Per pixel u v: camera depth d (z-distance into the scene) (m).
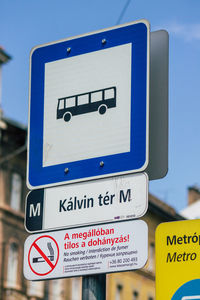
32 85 6.19
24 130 41.44
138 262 5.42
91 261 5.56
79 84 5.97
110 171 5.67
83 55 6.03
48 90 6.10
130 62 5.82
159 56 5.90
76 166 5.80
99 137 5.78
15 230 41.84
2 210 40.88
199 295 5.36
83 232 5.64
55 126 5.97
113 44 5.93
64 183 5.81
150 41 5.95
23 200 42.44
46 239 5.75
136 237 5.46
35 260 5.75
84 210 5.68
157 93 5.84
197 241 5.44
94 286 5.54
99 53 5.96
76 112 5.91
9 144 41.44
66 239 5.68
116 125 5.73
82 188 5.74
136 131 5.66
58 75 6.09
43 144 5.98
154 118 5.80
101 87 5.88
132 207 5.53
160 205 53.81
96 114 5.83
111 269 5.48
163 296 5.45
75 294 46.19
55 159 5.90
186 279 5.41
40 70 6.19
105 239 5.55
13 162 41.72
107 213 5.59
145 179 5.54
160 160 5.73
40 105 6.09
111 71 5.88
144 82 5.72
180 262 5.46
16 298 41.34
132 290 52.44
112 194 5.62
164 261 5.51
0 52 40.06
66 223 5.72
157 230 5.56
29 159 6.00
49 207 5.82
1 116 40.62
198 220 5.47
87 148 5.80
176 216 55.03
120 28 5.93
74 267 5.61
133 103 5.72
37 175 5.94
